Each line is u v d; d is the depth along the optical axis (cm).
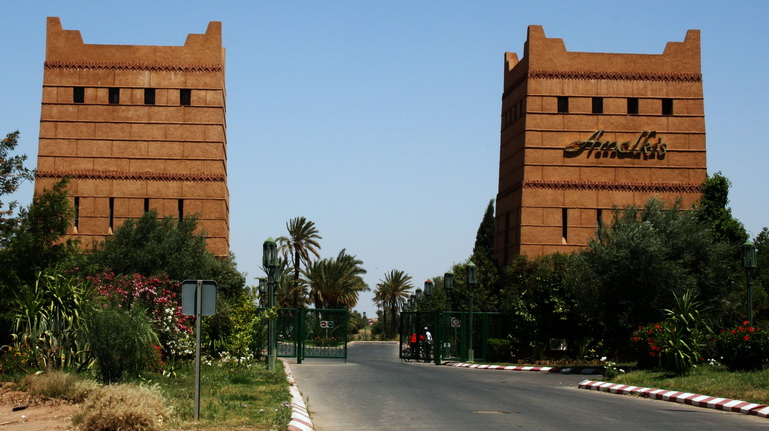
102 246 3434
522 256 4316
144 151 4425
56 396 1700
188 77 4484
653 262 3111
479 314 4206
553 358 4025
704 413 1762
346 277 7900
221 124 4484
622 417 1622
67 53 4453
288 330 4006
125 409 1273
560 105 4566
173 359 2680
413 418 1583
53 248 2497
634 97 4572
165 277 2939
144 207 4397
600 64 4578
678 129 4578
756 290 3838
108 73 4456
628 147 4538
